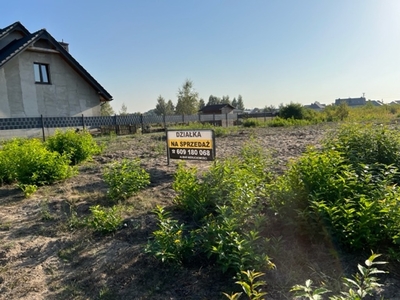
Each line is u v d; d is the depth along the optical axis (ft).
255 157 17.17
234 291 7.21
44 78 60.08
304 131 53.78
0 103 52.54
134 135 54.44
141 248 9.57
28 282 8.24
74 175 19.83
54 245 10.25
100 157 27.30
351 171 10.39
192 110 163.12
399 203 8.02
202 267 8.36
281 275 7.56
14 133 47.57
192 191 11.96
